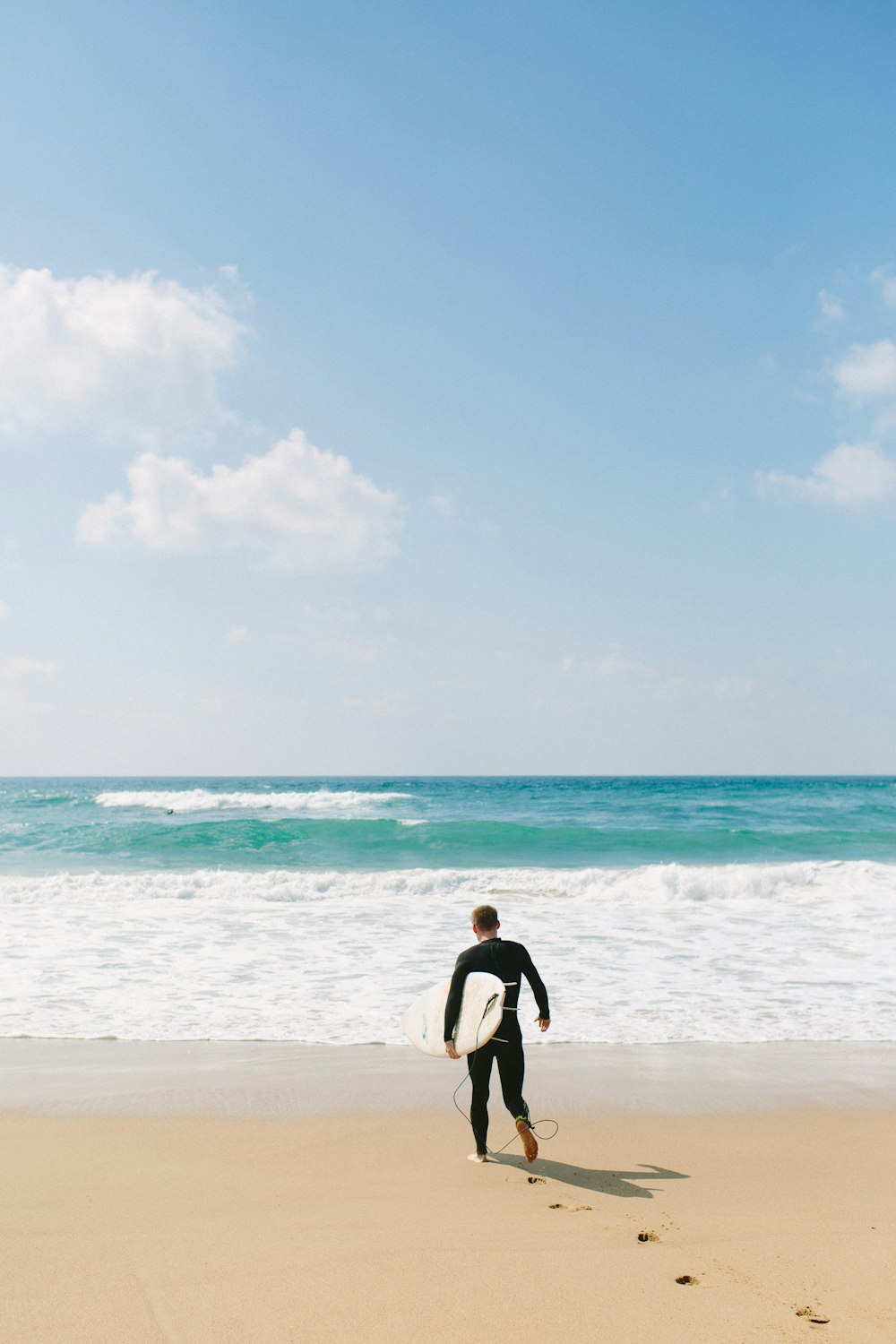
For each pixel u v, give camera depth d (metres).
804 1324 3.21
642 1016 8.95
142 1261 3.74
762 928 14.17
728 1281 3.58
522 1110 5.18
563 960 11.71
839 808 44.88
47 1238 4.01
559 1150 5.58
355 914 15.32
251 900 17.17
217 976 10.55
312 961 11.38
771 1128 5.98
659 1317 3.26
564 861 24.25
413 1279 3.57
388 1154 5.45
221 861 23.75
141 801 50.25
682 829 32.25
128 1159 5.30
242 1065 7.28
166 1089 6.66
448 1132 5.87
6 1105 6.27
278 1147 5.55
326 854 24.80
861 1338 3.11
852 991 10.00
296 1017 8.77
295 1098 6.48
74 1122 5.96
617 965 11.38
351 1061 7.43
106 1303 3.34
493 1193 4.77
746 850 25.97
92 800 51.19
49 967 10.98
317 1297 3.40
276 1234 4.08
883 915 15.53
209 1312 3.27
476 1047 5.27
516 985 5.43
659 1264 3.75
